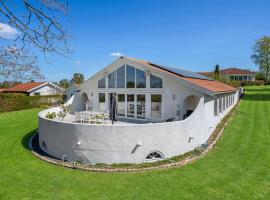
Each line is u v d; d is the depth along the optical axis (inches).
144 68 727.7
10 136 691.4
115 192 328.5
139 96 757.3
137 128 424.2
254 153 485.7
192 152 484.7
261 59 2689.5
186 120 478.0
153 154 439.2
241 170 395.2
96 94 877.2
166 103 693.9
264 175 374.9
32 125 871.7
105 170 398.3
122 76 792.9
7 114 1187.9
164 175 378.6
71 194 324.5
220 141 581.9
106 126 423.5
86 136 434.6
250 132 676.1
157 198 310.5
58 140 473.1
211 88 674.2
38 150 536.7
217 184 345.7
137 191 330.0
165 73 677.9
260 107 1219.9
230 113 1019.9
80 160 442.6
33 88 1899.6
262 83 2942.9
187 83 626.8
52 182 362.0
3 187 346.6
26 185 352.8
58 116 802.8
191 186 340.8
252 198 306.7
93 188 341.1
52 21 264.2
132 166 413.7
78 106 987.3
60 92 1903.3
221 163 428.1
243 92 2084.2
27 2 241.1
